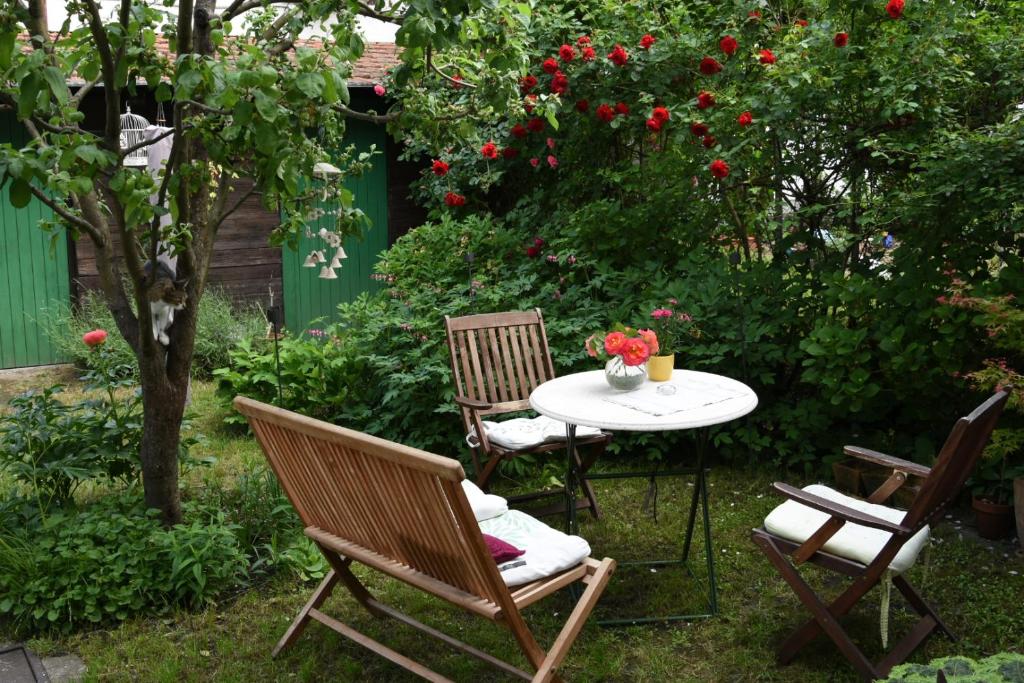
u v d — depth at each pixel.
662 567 3.76
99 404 4.20
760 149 5.19
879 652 3.07
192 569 3.39
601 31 5.85
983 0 5.24
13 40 2.50
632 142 6.24
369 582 3.64
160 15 3.26
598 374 4.00
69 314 7.42
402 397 5.00
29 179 2.48
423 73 3.62
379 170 8.48
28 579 3.34
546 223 6.21
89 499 4.28
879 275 4.78
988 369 3.74
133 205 2.65
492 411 4.26
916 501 2.65
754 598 3.49
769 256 5.48
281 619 3.35
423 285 5.72
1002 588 3.48
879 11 4.86
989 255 4.34
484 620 3.37
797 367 5.00
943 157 4.40
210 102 2.45
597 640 3.20
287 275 8.24
